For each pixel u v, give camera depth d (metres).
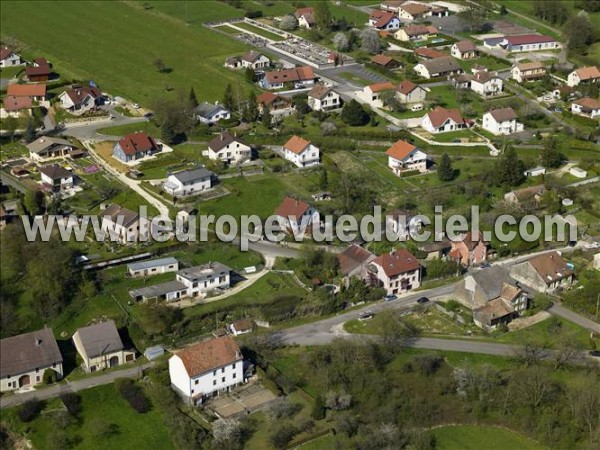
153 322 179.50
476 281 187.75
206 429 155.12
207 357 162.88
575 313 187.12
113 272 198.25
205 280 191.25
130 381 166.75
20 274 196.88
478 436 155.38
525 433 155.75
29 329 183.38
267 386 165.50
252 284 195.25
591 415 154.62
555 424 155.12
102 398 164.12
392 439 151.25
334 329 182.25
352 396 162.00
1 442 156.12
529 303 190.25
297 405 160.62
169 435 155.62
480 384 162.12
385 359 172.25
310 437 153.00
